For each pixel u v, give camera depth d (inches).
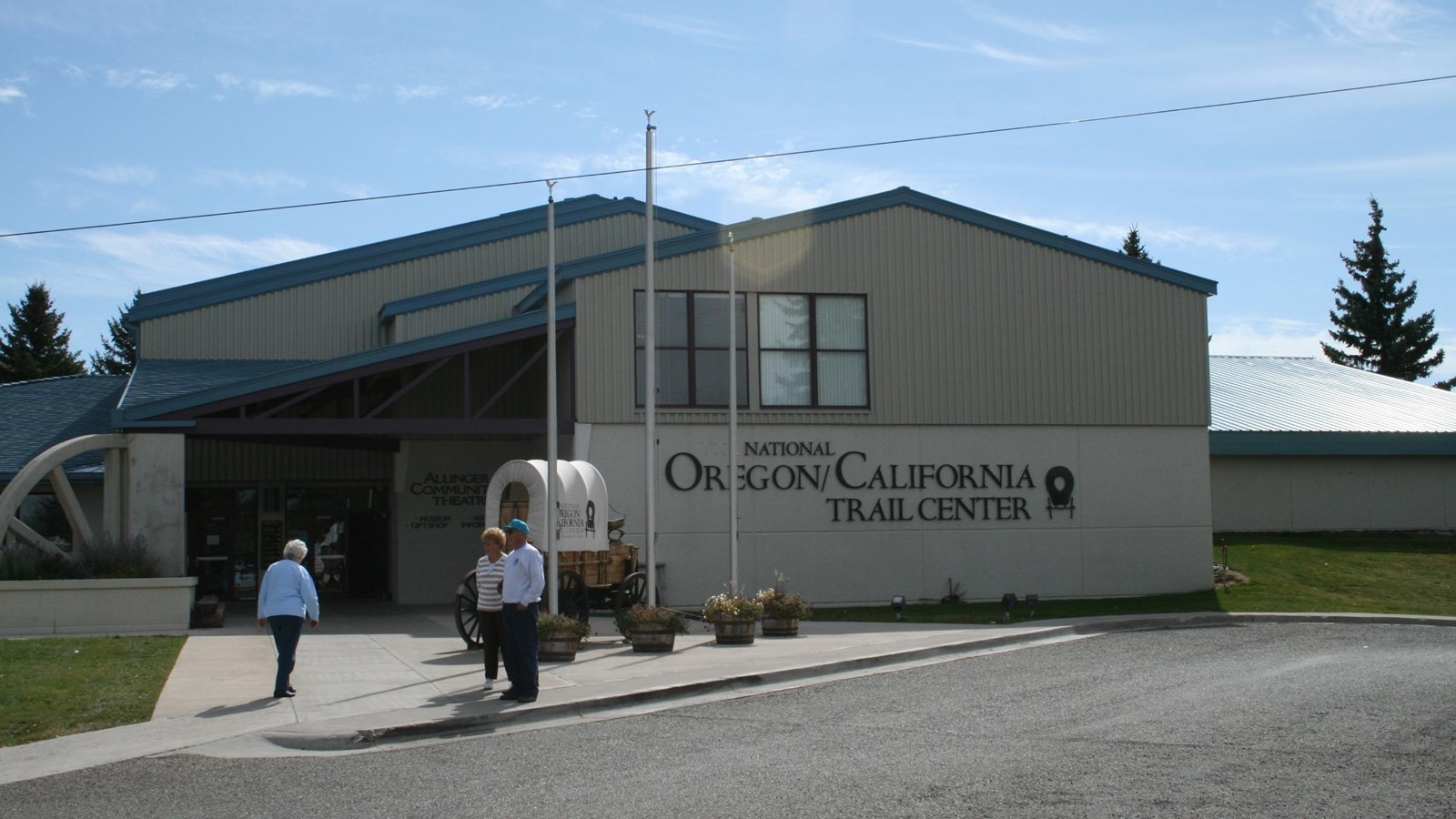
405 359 960.9
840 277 1067.3
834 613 984.3
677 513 1015.6
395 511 1227.9
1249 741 430.6
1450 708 498.0
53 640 737.0
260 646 733.3
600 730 479.2
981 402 1087.6
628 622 703.1
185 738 457.1
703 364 1031.6
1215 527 1466.5
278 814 350.9
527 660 519.8
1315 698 525.7
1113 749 418.3
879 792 360.2
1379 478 1503.4
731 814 338.6
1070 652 723.4
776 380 1048.8
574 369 1002.1
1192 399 1134.4
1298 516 1481.3
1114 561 1103.6
